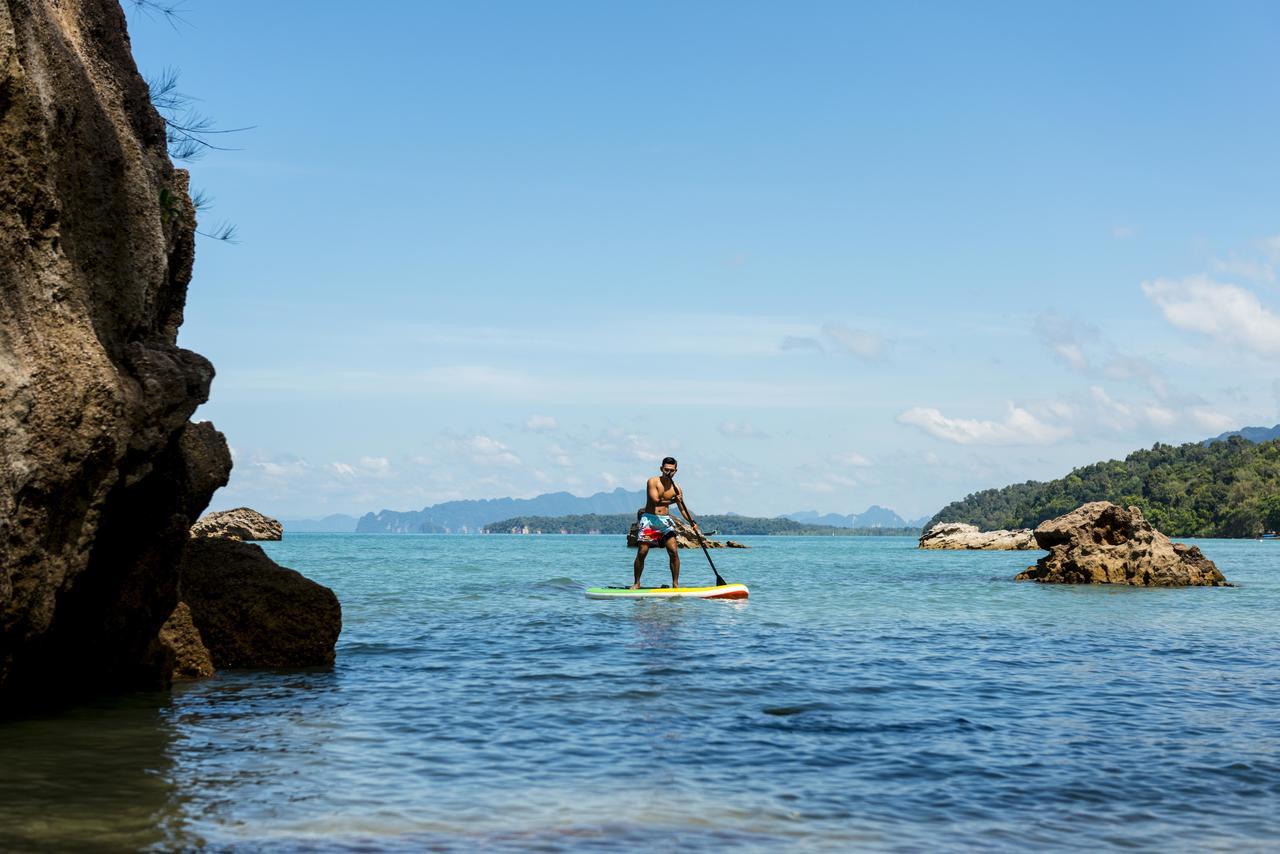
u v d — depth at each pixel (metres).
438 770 6.51
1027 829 5.42
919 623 16.81
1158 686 10.25
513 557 58.25
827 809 5.73
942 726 8.07
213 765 6.56
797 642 13.65
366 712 8.48
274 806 5.62
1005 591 26.62
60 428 6.83
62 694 8.98
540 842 5.07
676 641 13.62
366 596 21.78
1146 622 17.58
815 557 63.34
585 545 114.19
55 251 7.02
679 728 7.88
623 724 8.01
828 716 8.42
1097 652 13.09
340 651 12.50
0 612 6.67
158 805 5.58
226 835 5.09
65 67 7.58
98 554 8.42
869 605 20.78
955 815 5.66
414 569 37.81
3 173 6.70
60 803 5.56
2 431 6.48
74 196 7.66
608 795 5.96
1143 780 6.45
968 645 13.66
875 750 7.21
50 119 7.17
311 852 4.85
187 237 9.93
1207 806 5.90
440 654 12.21
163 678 9.79
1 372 6.52
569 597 21.84
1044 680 10.57
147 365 7.96
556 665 11.27
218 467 9.40
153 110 9.40
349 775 6.35
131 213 8.38
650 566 44.28
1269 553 86.69
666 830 5.30
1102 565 30.88
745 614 18.03
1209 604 22.16
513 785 6.16
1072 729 8.02
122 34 9.15
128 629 9.22
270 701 9.02
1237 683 10.50
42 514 6.82
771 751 7.14
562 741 7.40
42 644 7.79
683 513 22.59
